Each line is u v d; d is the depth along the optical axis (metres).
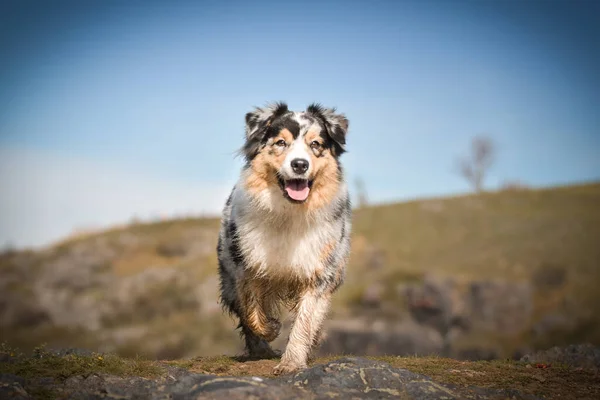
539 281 34.91
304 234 6.73
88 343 31.50
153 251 43.47
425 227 43.84
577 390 6.05
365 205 50.41
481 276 35.66
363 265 39.34
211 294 35.00
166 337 31.47
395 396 4.99
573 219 41.81
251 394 4.66
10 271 39.62
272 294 7.33
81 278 38.88
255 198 6.82
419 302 33.22
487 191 50.16
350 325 31.80
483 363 7.39
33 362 5.93
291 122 6.79
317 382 5.17
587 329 30.00
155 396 4.86
